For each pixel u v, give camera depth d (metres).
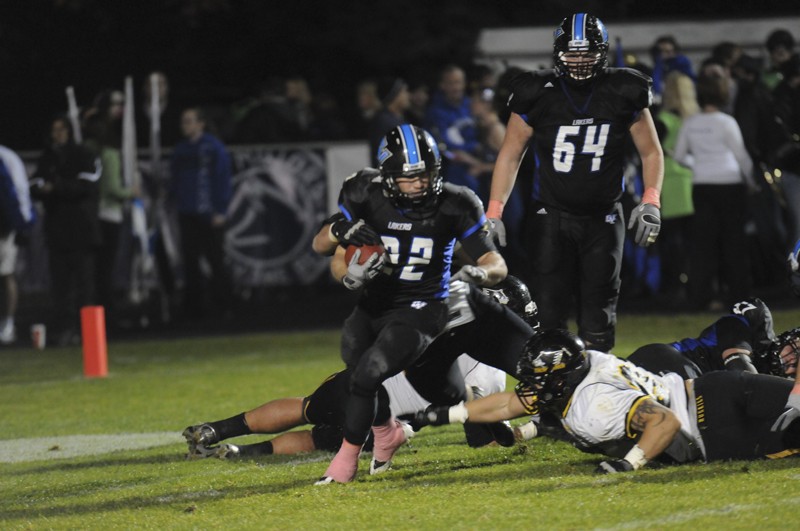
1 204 45.38
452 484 18.88
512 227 40.59
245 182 52.25
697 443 19.05
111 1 69.50
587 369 18.73
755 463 18.66
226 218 50.44
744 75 45.12
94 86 69.75
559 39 21.81
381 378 18.95
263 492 19.16
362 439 19.20
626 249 47.53
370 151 41.66
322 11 68.38
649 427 18.30
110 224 48.81
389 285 19.50
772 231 46.69
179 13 69.31
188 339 45.56
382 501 17.88
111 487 20.58
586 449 19.33
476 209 19.44
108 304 50.16
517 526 15.95
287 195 52.50
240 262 52.50
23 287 51.50
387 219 19.27
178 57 70.44
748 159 40.62
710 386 19.09
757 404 18.81
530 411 19.09
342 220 19.08
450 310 19.97
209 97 68.94
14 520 18.16
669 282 47.78
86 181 45.59
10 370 39.06
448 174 42.59
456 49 63.44
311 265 52.97
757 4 67.38
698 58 53.59
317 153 52.38
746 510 16.06
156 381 34.72
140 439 25.75
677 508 16.36
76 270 46.22
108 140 48.53
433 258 19.41
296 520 17.00
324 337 43.75
